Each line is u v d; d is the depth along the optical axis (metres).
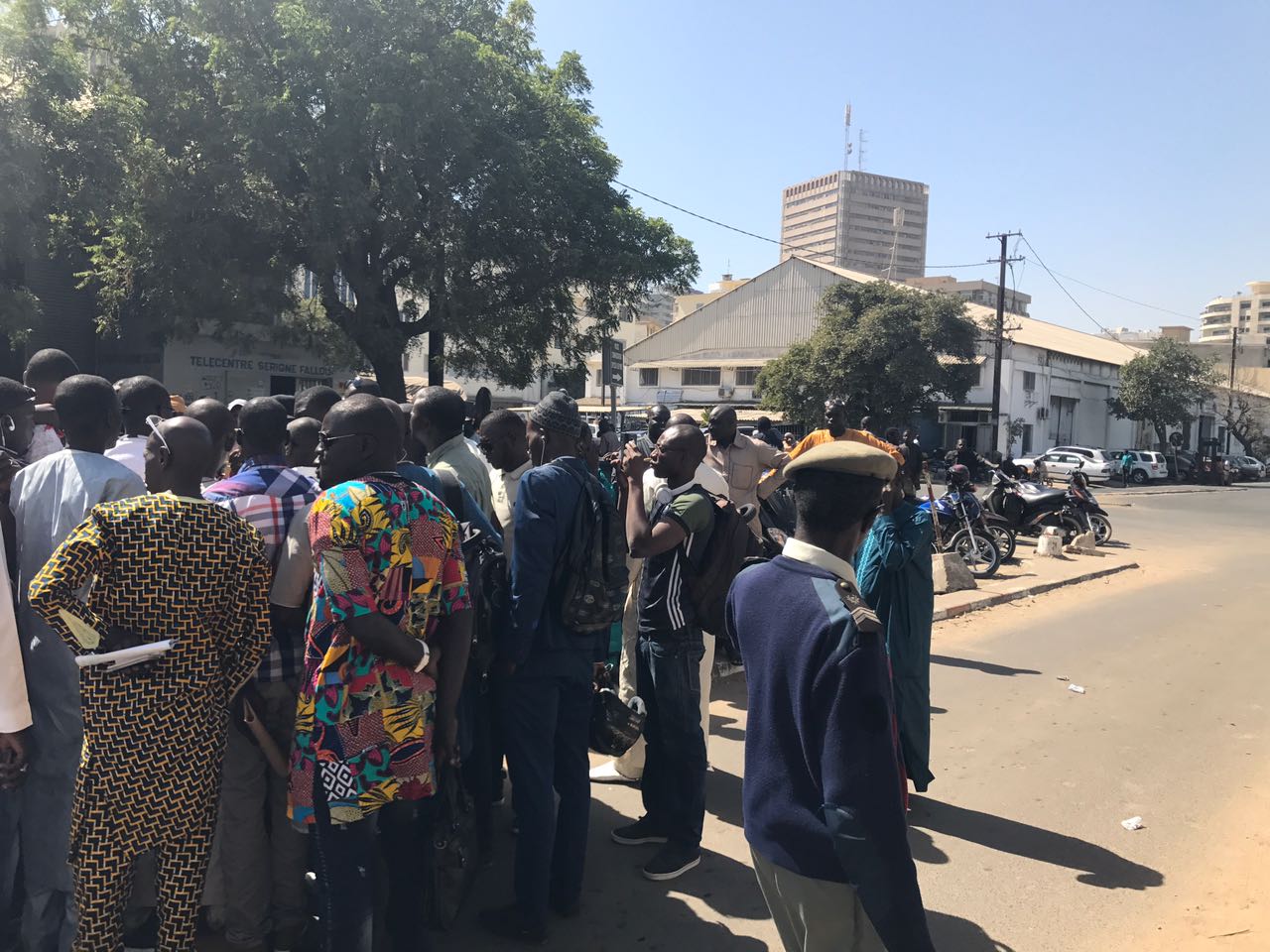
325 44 14.55
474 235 16.89
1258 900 3.49
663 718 3.60
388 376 18.00
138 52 14.98
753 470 6.51
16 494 2.79
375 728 2.40
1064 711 5.91
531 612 2.97
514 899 3.34
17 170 13.16
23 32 13.79
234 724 2.86
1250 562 14.15
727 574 3.56
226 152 14.86
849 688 1.71
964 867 3.76
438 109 14.98
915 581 4.16
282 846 2.97
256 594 2.54
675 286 20.42
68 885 2.71
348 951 2.41
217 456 3.30
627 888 3.52
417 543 2.47
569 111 18.70
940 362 33.00
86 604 2.37
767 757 1.90
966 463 16.12
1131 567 12.88
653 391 47.91
